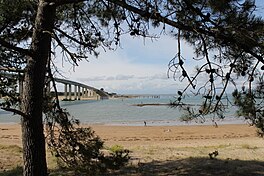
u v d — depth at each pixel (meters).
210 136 27.30
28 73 6.00
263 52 4.15
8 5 6.13
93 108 83.31
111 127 36.84
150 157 12.25
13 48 5.66
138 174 9.32
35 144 6.00
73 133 7.24
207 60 4.24
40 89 6.06
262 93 4.57
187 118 4.71
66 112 7.31
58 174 8.79
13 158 12.21
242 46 4.19
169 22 4.50
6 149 14.32
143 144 21.91
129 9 4.77
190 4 4.37
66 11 7.46
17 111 5.74
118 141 24.31
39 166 6.03
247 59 4.48
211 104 4.36
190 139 25.48
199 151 14.28
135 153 13.38
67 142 7.16
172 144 21.75
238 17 4.41
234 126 35.03
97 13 7.37
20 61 6.40
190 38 5.01
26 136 6.00
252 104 4.57
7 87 6.01
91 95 169.75
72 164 7.13
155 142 23.53
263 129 4.86
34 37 6.01
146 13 4.66
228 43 4.37
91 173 7.00
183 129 33.09
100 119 50.72
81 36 7.37
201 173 9.52
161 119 49.22
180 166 10.44
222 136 27.16
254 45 4.14
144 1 5.02
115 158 7.21
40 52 5.99
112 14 6.46
